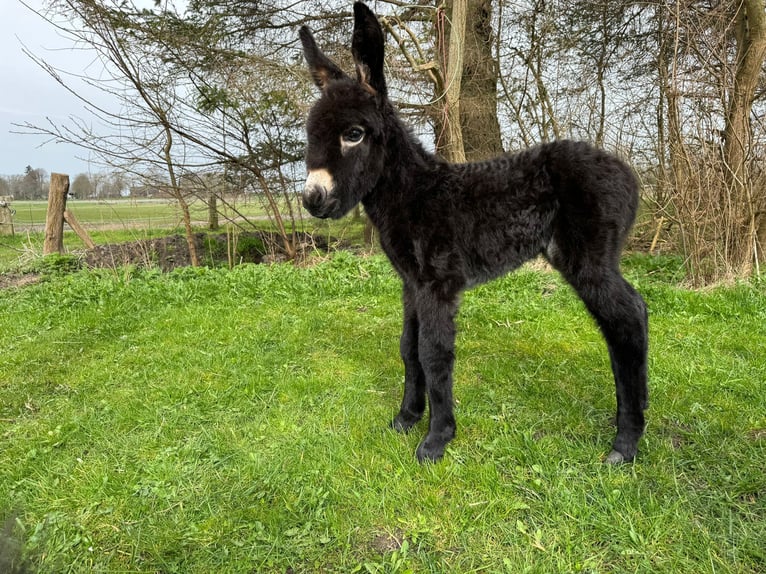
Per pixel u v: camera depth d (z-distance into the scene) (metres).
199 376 3.50
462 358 3.69
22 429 2.88
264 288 5.68
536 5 8.46
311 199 2.21
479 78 8.95
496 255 2.45
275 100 8.05
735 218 5.42
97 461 2.52
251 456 2.47
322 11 9.53
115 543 2.01
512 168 2.40
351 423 2.81
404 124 2.55
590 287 2.29
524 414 2.83
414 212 2.39
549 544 1.88
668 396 2.93
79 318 4.88
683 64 5.61
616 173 2.29
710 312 4.41
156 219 8.65
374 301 5.24
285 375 3.48
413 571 1.80
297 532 2.00
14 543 1.52
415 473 2.31
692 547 1.83
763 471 2.22
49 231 8.41
